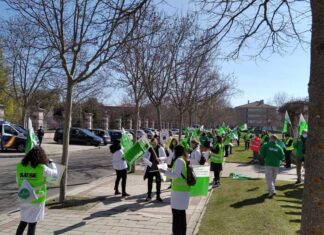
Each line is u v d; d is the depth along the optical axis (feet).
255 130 177.17
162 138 59.77
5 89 147.54
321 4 11.75
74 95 155.63
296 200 42.65
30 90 125.80
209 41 19.08
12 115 175.73
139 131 170.50
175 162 26.25
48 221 31.68
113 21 18.54
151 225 31.42
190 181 26.20
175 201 26.23
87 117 221.46
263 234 28.40
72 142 147.74
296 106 250.37
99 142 147.74
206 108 160.04
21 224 22.18
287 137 83.25
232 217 33.55
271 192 44.21
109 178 60.39
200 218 33.55
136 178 60.13
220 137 54.03
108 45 36.47
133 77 70.13
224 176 65.31
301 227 11.81
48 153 105.50
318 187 11.45
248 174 69.26
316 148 11.56
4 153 102.47
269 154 44.32
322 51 11.66
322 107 11.55
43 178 22.35
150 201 41.45
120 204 39.58
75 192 46.29
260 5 18.29
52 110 258.78
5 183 53.31
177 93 92.07
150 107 232.73
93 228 30.01
